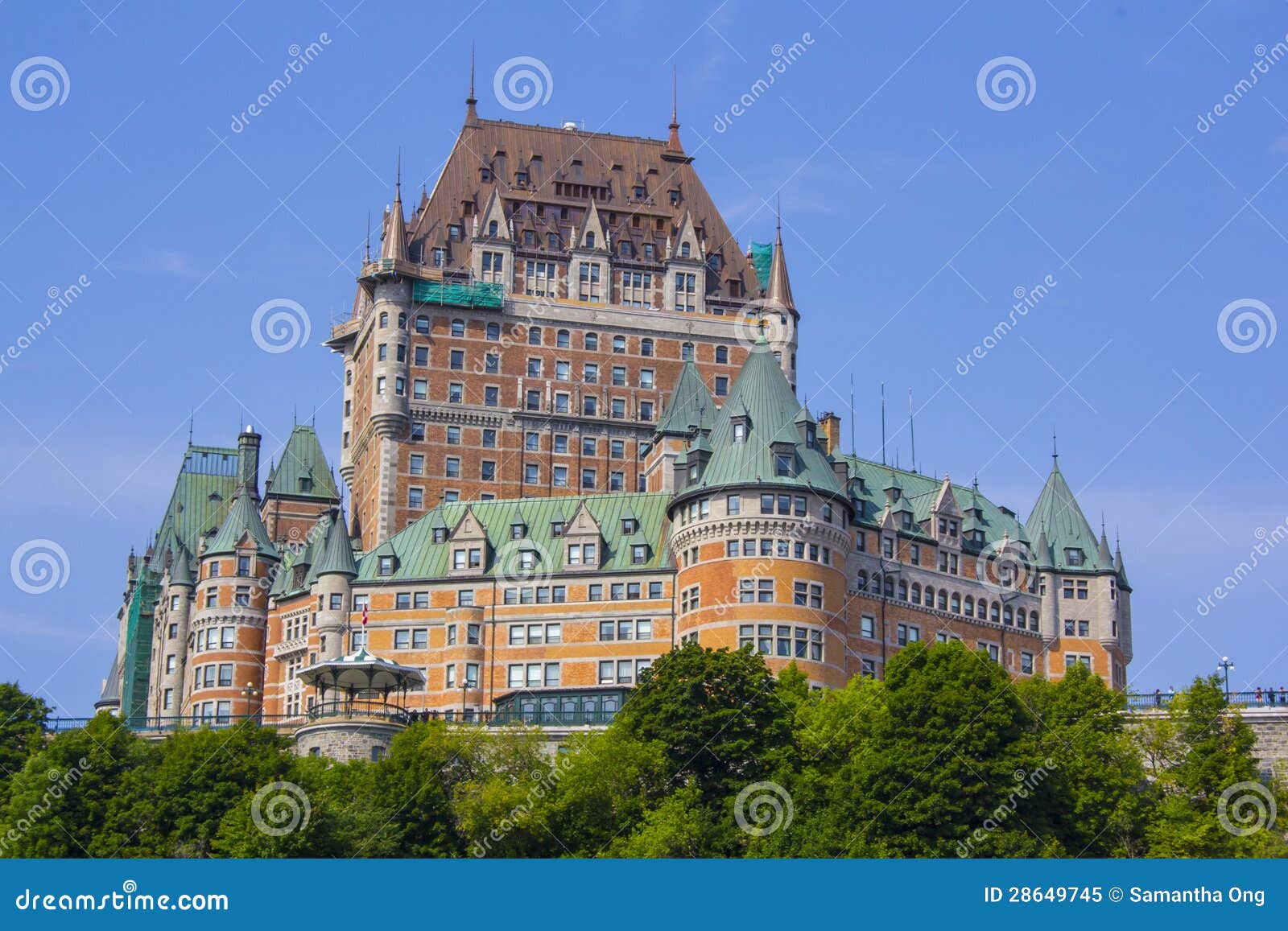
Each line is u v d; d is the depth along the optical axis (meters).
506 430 191.75
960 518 169.25
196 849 115.94
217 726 158.88
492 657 160.25
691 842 113.00
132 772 122.50
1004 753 115.06
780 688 134.88
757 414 158.50
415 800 118.19
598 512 165.25
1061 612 171.62
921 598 164.12
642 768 121.06
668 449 174.00
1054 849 112.00
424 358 191.75
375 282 192.62
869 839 111.69
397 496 187.62
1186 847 115.12
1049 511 175.88
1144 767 129.38
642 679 130.62
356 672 136.38
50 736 136.62
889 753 114.94
